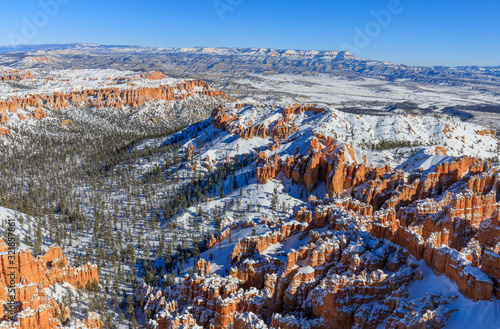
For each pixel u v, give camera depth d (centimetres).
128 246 19450
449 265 9406
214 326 10956
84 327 10900
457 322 8094
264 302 11500
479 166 18425
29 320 9988
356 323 9438
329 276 10669
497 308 8000
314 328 10038
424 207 14138
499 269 8200
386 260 11394
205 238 19088
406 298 9481
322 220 15150
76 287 14338
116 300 14212
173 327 10650
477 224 13712
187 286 12706
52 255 14625
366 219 13938
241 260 14600
